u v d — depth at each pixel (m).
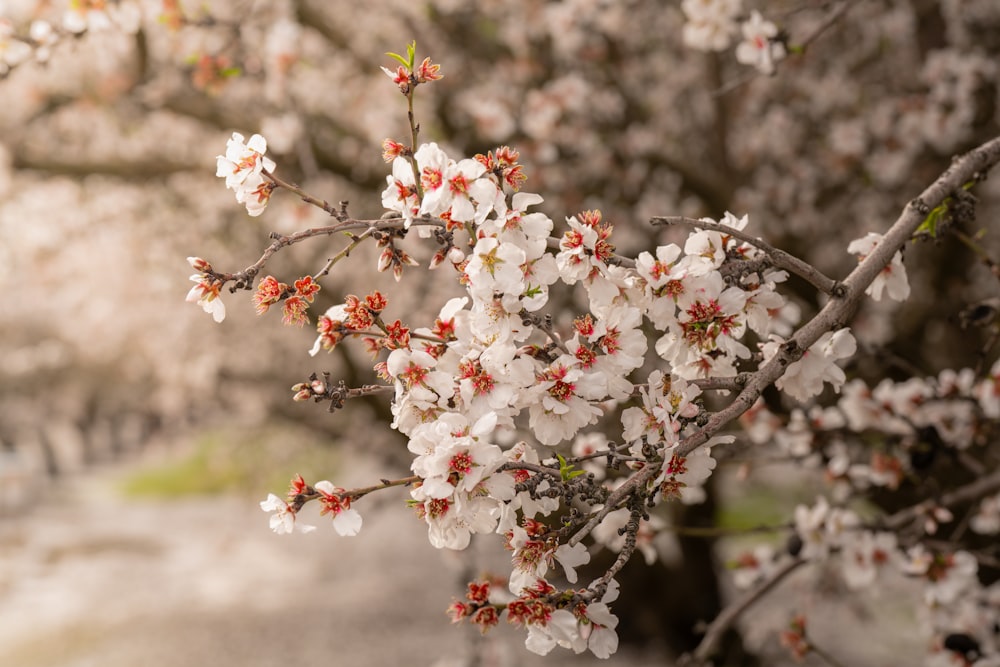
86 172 4.98
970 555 2.91
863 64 6.50
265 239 7.00
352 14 6.15
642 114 5.69
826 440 3.19
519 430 2.79
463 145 4.89
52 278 8.16
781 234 5.65
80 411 24.03
